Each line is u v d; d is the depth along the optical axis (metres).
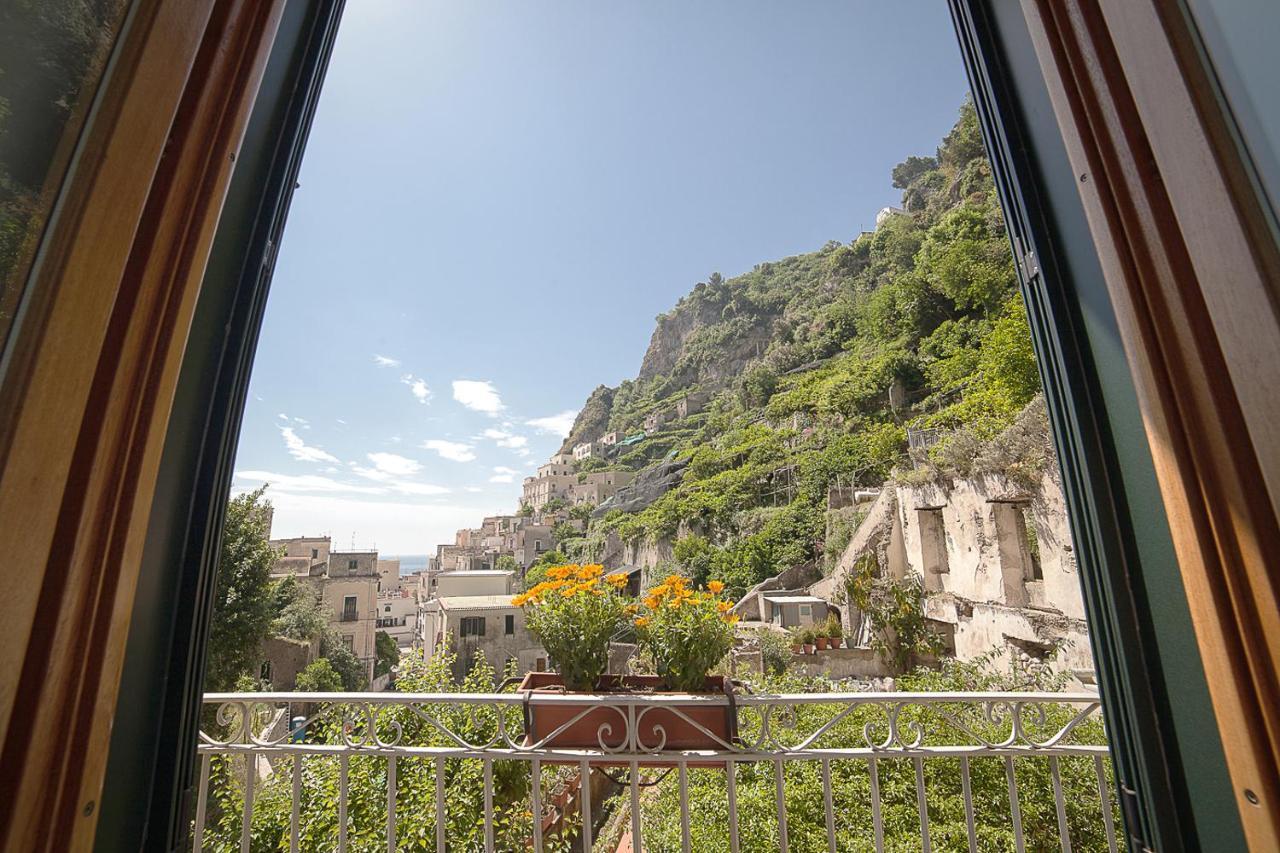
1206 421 0.60
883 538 13.36
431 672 3.77
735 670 5.01
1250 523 0.55
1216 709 0.61
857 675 11.38
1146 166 0.68
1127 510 0.89
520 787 3.27
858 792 2.86
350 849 2.63
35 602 0.49
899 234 41.88
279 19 0.88
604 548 43.12
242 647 12.91
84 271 0.53
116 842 0.73
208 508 0.91
